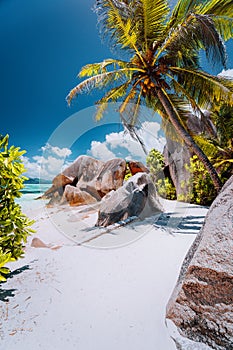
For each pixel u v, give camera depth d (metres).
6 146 2.51
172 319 1.62
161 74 7.57
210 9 6.40
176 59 7.29
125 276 2.45
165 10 6.42
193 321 1.50
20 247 2.62
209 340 1.39
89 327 1.61
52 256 3.12
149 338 1.50
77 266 2.74
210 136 10.34
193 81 7.14
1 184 2.45
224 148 10.01
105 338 1.51
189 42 6.43
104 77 7.61
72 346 1.44
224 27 6.57
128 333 1.55
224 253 1.44
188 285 1.56
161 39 6.98
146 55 7.22
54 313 1.78
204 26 5.55
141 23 6.46
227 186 1.89
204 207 8.02
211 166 6.66
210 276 1.46
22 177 2.64
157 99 8.09
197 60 7.81
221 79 6.59
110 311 1.81
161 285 2.23
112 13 6.07
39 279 2.38
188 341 1.44
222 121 9.91
